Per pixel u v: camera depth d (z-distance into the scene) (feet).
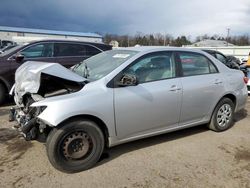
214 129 17.30
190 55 15.85
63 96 11.79
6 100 24.77
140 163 13.00
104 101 12.22
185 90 14.92
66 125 11.55
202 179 11.71
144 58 13.96
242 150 14.76
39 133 12.17
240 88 18.13
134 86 13.23
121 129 13.00
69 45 26.61
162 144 15.25
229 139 16.33
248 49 103.76
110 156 13.64
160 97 13.89
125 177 11.73
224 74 17.25
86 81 12.78
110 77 12.81
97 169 12.35
